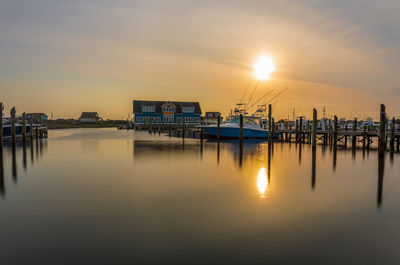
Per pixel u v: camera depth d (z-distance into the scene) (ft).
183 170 58.29
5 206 33.37
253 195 39.04
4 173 54.29
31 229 26.45
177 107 311.47
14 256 21.40
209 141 142.72
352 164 68.74
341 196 39.27
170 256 21.52
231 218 29.81
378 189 43.62
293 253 22.40
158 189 41.96
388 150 103.04
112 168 60.18
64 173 54.24
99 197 37.52
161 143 127.85
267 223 28.55
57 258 21.13
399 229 27.53
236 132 151.12
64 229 26.50
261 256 21.79
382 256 22.17
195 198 37.32
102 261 20.72
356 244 24.16
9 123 146.20
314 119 92.27
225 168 61.11
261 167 63.05
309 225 28.27
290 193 40.40
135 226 27.30
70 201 35.53
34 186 43.50
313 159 77.46
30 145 113.39
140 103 308.81
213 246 23.29
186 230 26.50
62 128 391.24
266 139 159.94
